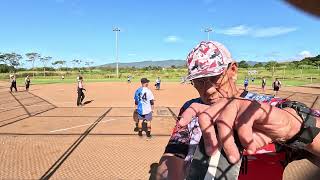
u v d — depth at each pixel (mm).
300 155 1186
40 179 6129
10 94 27922
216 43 1220
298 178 5523
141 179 6109
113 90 33375
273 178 1166
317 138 881
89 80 70250
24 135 9906
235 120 799
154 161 7238
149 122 9531
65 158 7473
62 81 64250
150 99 9578
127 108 16844
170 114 14383
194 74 1195
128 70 122438
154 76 84688
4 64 123062
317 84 49406
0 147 8406
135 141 9180
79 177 6227
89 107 17375
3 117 13633
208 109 854
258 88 38188
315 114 929
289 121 833
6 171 6535
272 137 826
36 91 32094
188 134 1256
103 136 9805
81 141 9180
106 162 7164
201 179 816
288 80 61938
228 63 1195
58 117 13602
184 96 25016
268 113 798
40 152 7977
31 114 14578
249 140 772
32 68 133750
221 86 1209
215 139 819
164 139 9414
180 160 1228
